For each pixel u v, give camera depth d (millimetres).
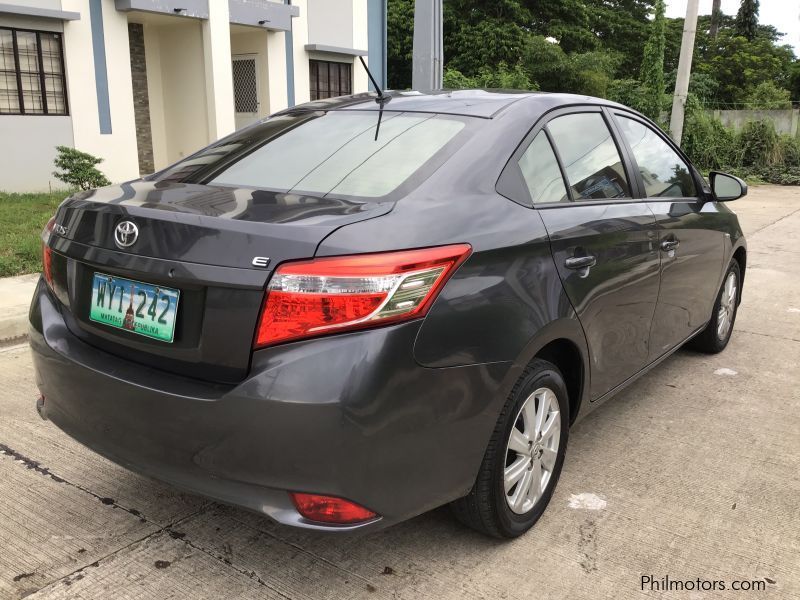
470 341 2135
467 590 2316
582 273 2658
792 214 12734
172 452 2068
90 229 2287
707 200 4188
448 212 2209
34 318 2541
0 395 3844
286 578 2359
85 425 2307
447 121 2715
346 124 2889
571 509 2824
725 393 4133
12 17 10773
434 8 7379
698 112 19047
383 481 1998
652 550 2557
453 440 2148
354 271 1904
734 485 3049
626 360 3197
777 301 6449
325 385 1878
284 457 1914
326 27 15969
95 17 11852
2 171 11094
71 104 11719
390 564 2443
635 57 38844
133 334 2184
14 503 2775
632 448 3391
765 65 43000
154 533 2600
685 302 3832
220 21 13383
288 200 2248
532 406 2525
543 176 2699
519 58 29094
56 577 2336
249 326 1944
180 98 14211
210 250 1992
